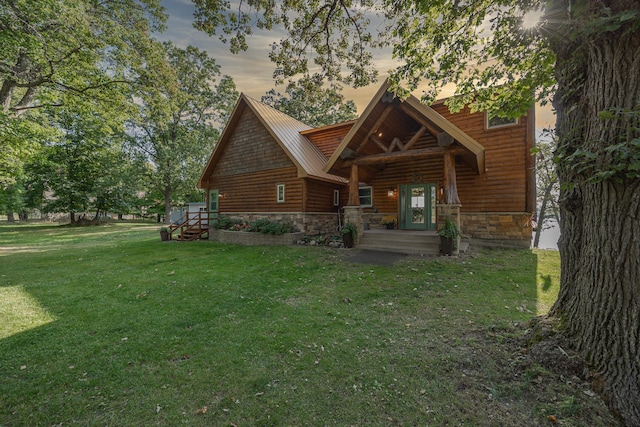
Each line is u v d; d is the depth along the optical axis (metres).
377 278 5.70
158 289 5.37
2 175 11.34
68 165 22.86
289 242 10.65
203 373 2.62
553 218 18.05
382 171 11.93
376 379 2.47
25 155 10.70
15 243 13.27
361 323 3.67
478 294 4.67
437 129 7.59
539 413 1.98
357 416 2.06
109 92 11.28
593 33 2.15
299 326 3.62
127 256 9.06
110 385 2.47
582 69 2.49
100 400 2.28
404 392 2.29
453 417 2.01
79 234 17.50
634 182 2.06
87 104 11.39
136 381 2.52
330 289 5.14
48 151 15.13
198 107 24.16
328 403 2.20
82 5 9.04
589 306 2.31
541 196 16.67
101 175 24.33
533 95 4.71
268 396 2.30
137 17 11.14
